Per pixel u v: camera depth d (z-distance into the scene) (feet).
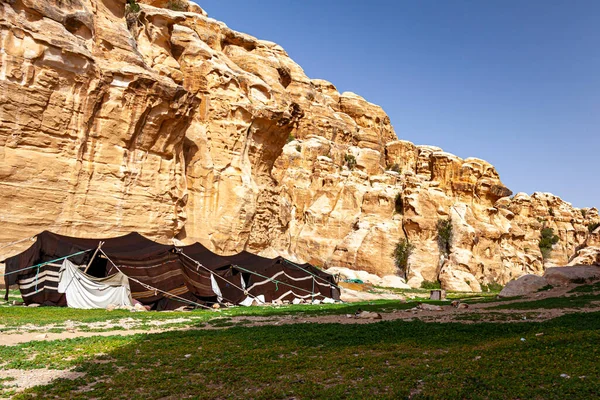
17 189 114.01
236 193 184.03
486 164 336.08
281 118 203.00
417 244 276.00
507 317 69.82
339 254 274.57
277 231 223.30
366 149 337.31
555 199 437.17
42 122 119.34
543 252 385.70
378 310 91.45
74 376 39.01
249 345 50.98
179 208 158.81
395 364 41.63
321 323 69.41
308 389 34.45
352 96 405.80
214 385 36.91
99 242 99.04
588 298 89.51
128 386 36.01
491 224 315.99
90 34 134.62
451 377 35.60
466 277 257.14
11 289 106.22
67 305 88.43
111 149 135.03
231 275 115.03
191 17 231.71
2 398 33.35
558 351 41.57
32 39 117.60
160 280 96.37
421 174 363.76
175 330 63.16
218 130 188.03
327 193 297.12
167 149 151.94
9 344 50.67
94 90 129.18
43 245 93.56
